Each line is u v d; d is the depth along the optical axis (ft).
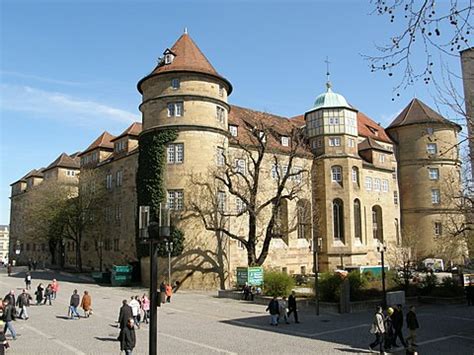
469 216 89.66
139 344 60.03
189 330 69.87
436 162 209.97
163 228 42.47
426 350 57.72
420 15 24.85
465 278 147.33
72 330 70.23
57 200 199.11
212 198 133.28
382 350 55.16
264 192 164.35
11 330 63.41
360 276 103.91
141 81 147.54
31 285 145.59
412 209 216.13
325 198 177.78
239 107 186.29
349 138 183.32
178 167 138.10
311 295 102.22
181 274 133.08
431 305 107.65
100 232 197.36
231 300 109.60
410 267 135.54
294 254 171.01
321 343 60.29
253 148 157.79
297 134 143.43
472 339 65.21
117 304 100.58
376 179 203.31
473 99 45.57
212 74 144.15
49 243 243.19
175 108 141.28
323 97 189.57
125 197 179.93
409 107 229.45
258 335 65.77
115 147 194.70
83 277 174.09
